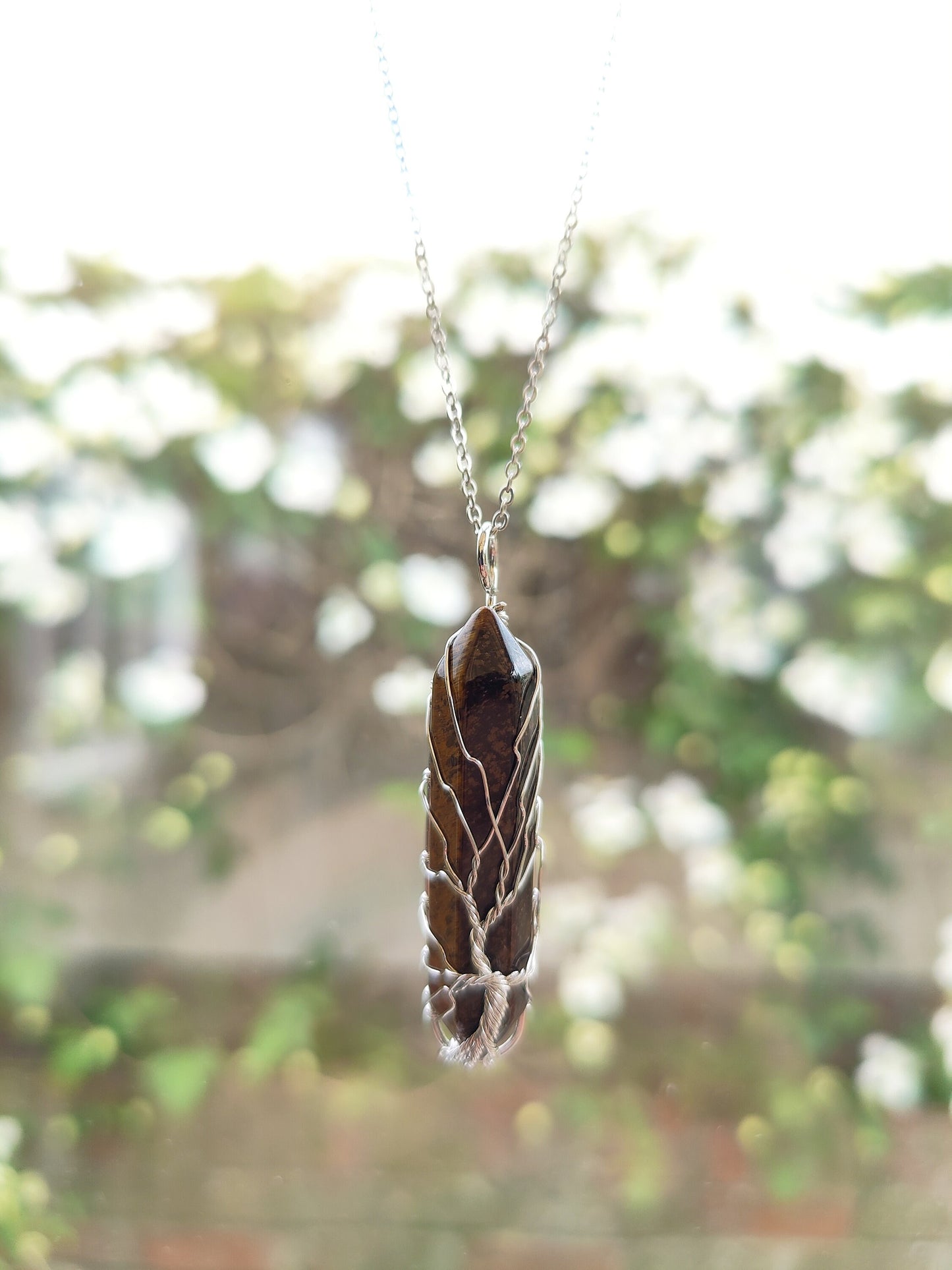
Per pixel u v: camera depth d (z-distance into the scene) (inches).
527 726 9.3
